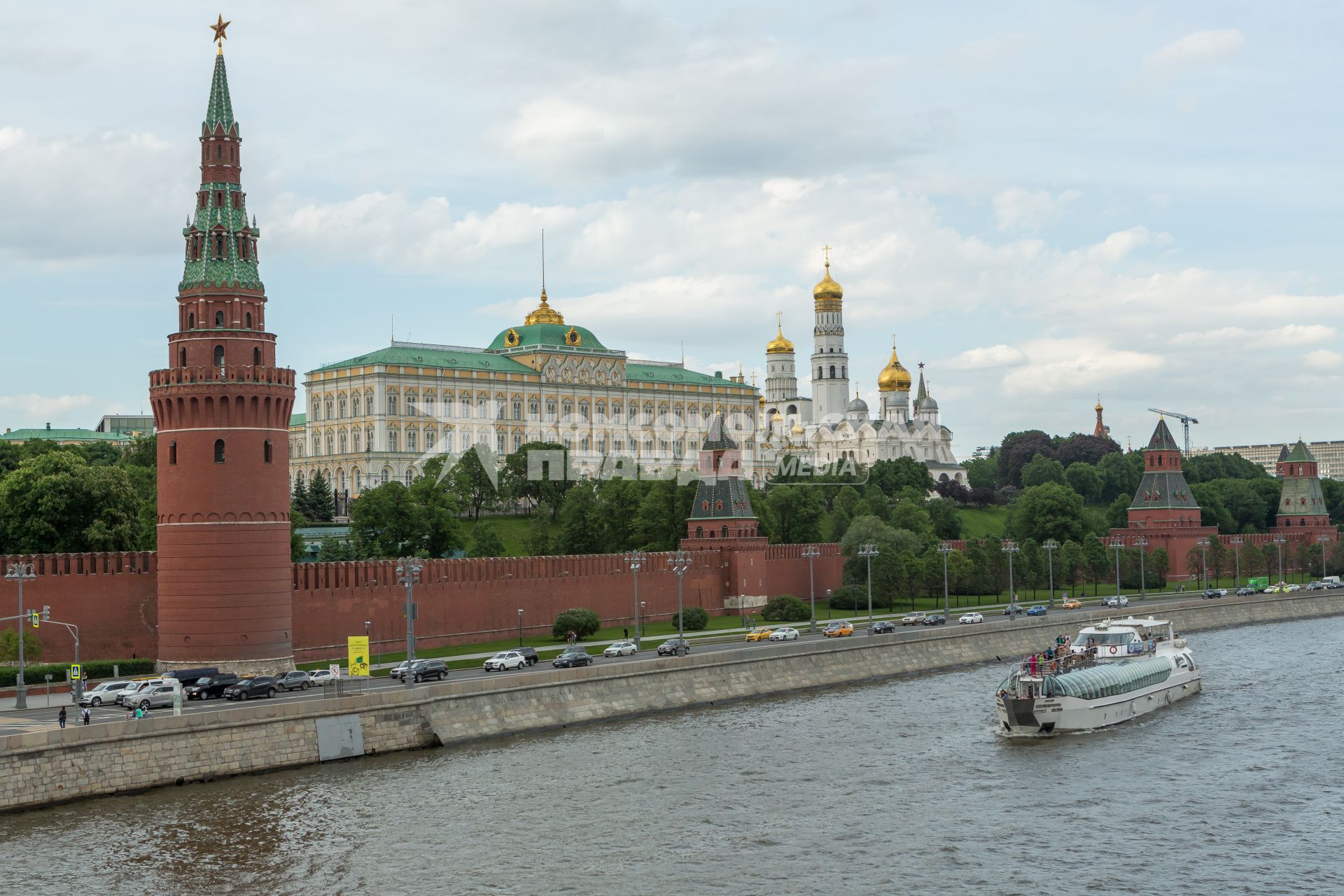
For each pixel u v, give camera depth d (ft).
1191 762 414.62
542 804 364.79
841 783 387.96
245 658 481.46
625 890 303.48
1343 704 511.81
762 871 315.17
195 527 481.46
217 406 482.69
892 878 311.27
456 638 601.62
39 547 590.96
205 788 373.20
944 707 504.84
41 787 352.08
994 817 356.18
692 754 422.00
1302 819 353.72
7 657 488.44
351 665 460.96
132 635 504.84
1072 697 458.09
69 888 301.43
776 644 587.68
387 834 338.75
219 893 300.40
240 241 499.51
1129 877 311.88
